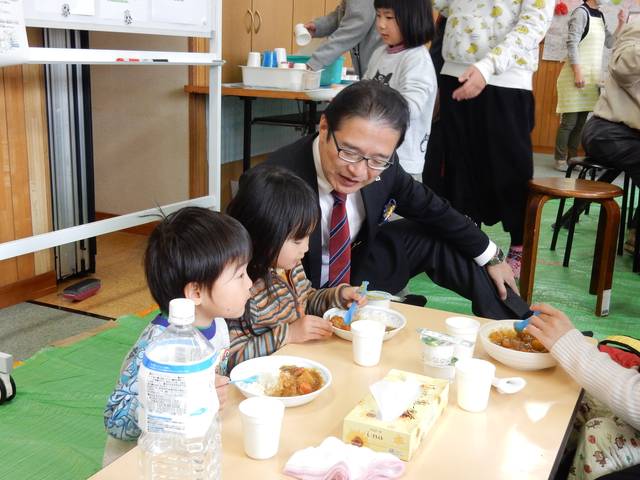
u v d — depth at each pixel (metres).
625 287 3.67
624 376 1.27
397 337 1.57
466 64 3.27
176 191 4.12
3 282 2.99
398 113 1.64
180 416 0.85
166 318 1.19
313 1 5.10
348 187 1.74
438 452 1.08
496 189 3.37
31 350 2.60
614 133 3.57
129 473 0.98
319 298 1.75
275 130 4.92
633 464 1.31
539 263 4.04
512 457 1.08
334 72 4.16
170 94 3.98
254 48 4.50
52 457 1.92
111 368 2.45
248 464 1.03
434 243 2.34
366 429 1.06
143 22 2.75
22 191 2.98
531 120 3.31
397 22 2.78
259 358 1.36
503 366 1.44
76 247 3.34
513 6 3.13
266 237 1.45
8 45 2.21
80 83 3.14
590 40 6.30
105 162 4.21
